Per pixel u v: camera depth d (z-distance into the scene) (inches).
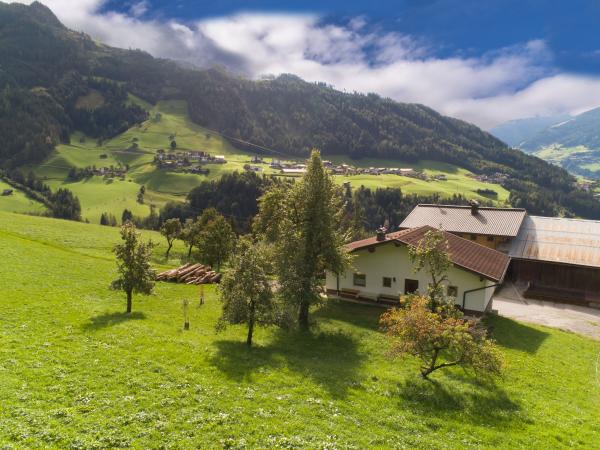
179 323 1289.4
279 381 887.7
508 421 848.9
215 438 623.5
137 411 665.6
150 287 1325.0
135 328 1106.7
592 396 1068.5
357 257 1857.8
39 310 1130.0
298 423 704.4
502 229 2647.6
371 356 1188.5
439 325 981.8
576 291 2340.1
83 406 654.5
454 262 1640.0
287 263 1411.2
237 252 1192.2
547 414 902.4
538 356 1323.8
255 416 710.5
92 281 1654.8
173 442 594.9
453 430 781.3
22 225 2687.0
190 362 922.7
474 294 1662.2
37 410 613.6
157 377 809.5
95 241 2659.9
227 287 1141.1
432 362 1016.9
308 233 1471.5
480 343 982.4
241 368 933.8
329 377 959.6
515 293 2320.4
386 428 747.4
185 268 2218.3
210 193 7317.9
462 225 2773.1
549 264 2437.3
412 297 1146.7
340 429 709.3
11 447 505.0
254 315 1117.1
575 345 1517.0
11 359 780.0
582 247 2484.0
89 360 838.5
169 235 2874.0
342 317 1606.8
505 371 1136.8
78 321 1091.9
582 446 767.7
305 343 1258.0
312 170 1475.1
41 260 1788.9
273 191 2121.1
